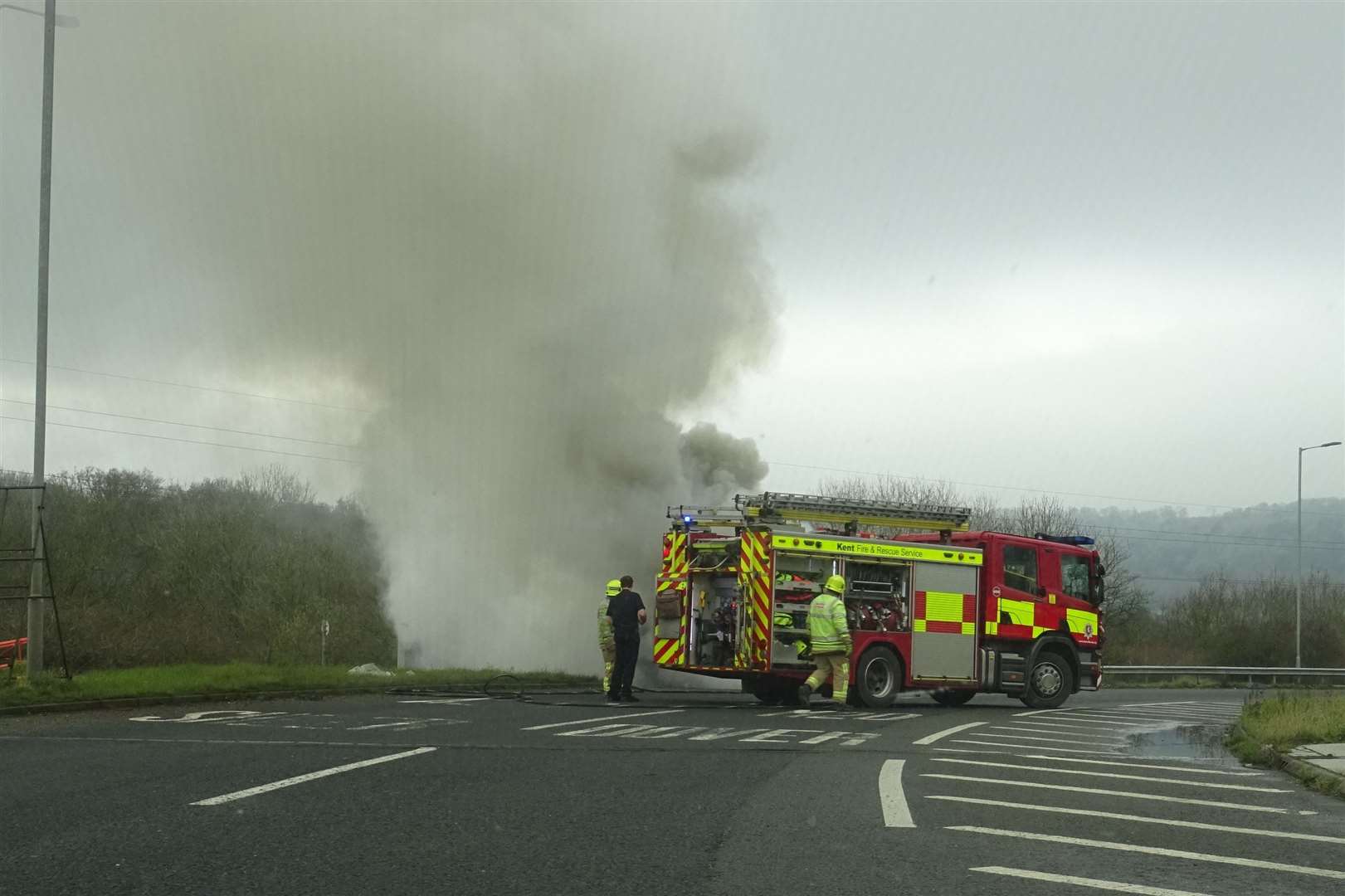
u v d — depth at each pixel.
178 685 17.48
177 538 42.66
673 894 5.75
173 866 6.18
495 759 10.56
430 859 6.42
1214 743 14.51
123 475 45.66
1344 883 6.17
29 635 17.28
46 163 18.08
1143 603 55.72
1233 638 55.12
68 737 12.15
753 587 19.47
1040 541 21.73
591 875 6.11
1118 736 15.30
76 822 7.32
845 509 20.75
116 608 38.94
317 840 6.87
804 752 11.75
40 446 17.72
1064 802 8.81
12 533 36.25
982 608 21.05
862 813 8.09
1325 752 11.75
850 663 19.83
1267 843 7.30
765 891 5.82
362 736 12.40
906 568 20.39
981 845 7.00
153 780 9.03
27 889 5.71
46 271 17.98
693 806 8.32
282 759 10.28
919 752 12.07
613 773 9.89
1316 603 55.62
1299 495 47.88
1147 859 6.70
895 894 5.79
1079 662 21.91
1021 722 17.30
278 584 40.94
